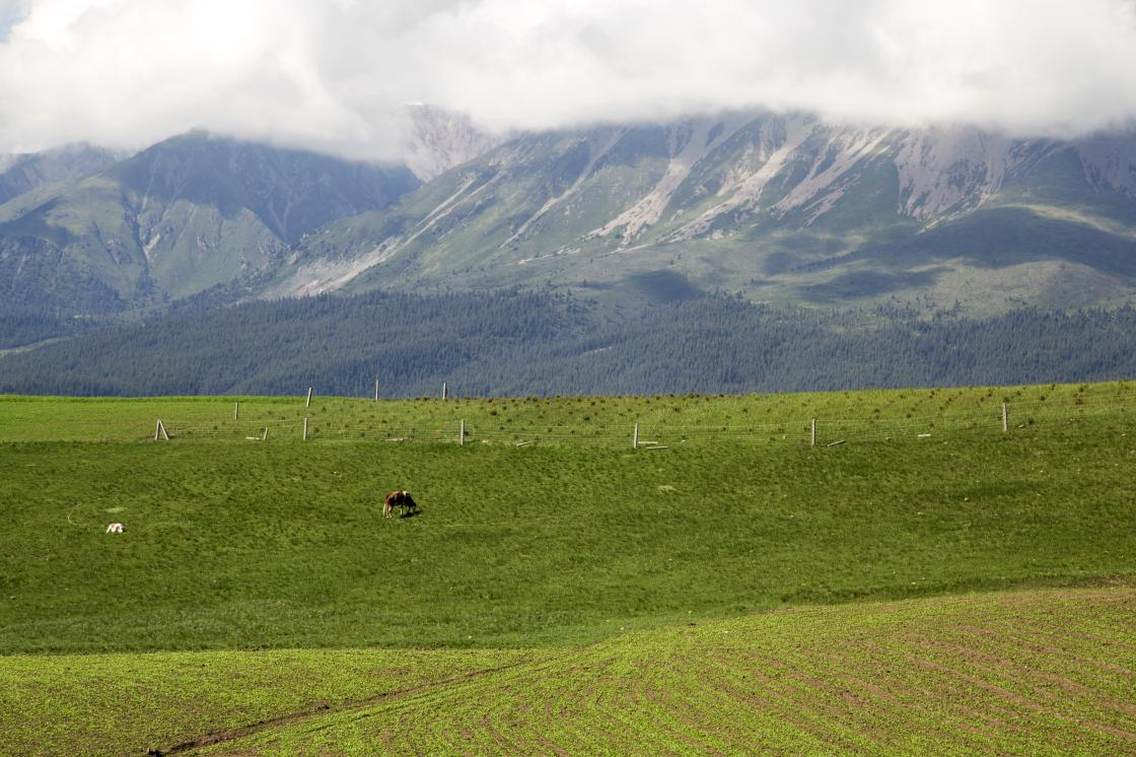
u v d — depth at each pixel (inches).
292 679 1780.3
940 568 2412.6
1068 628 1930.4
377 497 3009.4
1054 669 1726.1
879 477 3011.8
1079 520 2657.5
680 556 2588.6
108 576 2459.4
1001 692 1633.9
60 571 2479.1
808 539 2657.5
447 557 2603.3
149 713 1628.9
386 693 1716.3
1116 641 1855.3
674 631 2033.7
